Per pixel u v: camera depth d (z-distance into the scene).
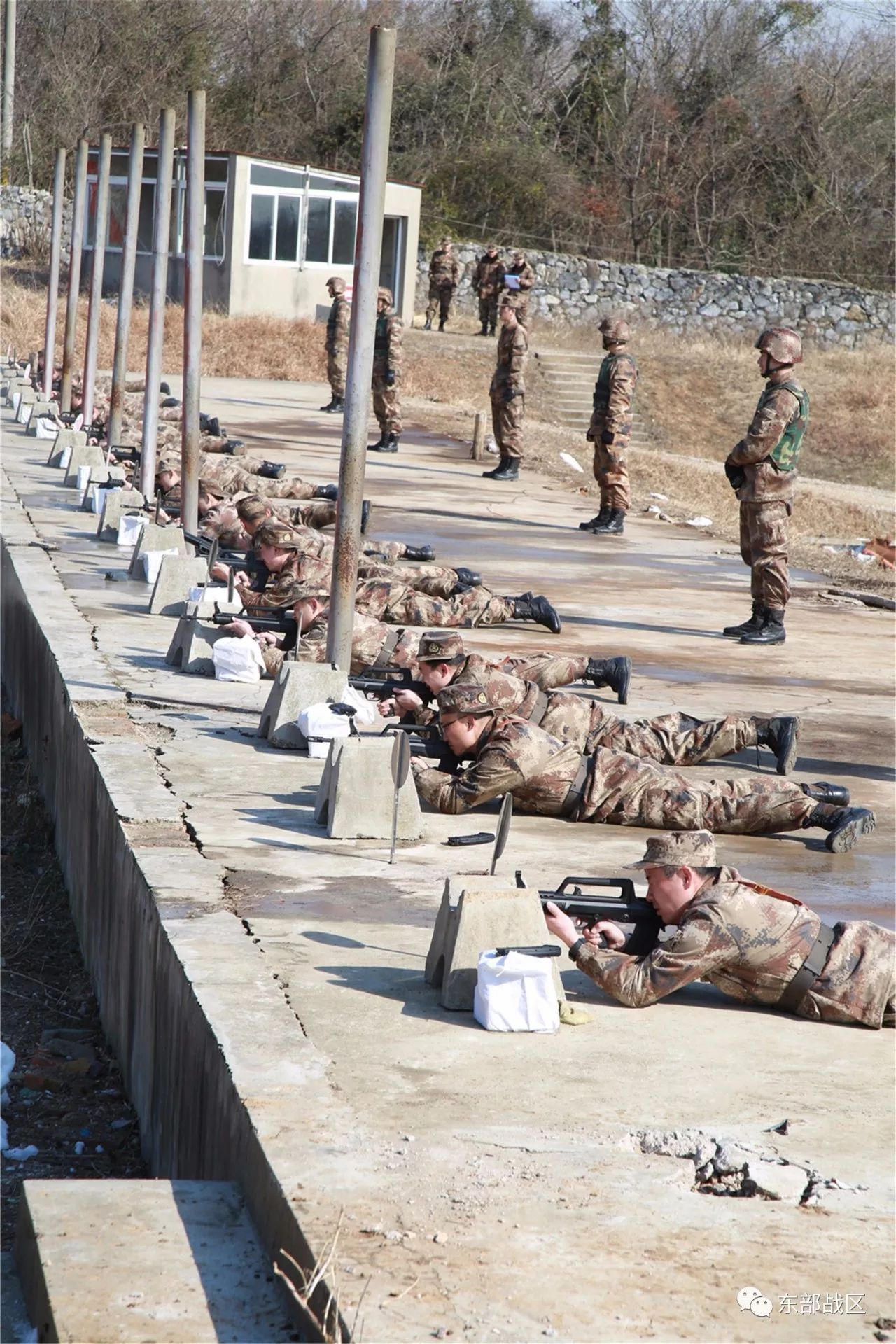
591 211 88.81
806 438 60.19
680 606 21.89
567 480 36.91
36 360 43.50
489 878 7.90
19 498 25.73
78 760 12.73
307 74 89.81
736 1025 7.59
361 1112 6.31
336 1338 4.77
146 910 9.03
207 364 55.44
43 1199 5.87
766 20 96.19
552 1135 6.22
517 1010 7.30
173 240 60.72
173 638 15.67
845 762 13.81
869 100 93.06
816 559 29.09
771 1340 4.87
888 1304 5.10
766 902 7.72
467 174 85.50
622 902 7.95
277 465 27.30
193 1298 5.24
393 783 10.43
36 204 65.31
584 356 62.34
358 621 14.35
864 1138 6.33
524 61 97.62
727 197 91.25
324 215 62.97
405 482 33.53
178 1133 7.75
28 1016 11.20
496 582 22.48
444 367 59.31
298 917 8.75
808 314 71.00
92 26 82.38
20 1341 5.25
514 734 11.10
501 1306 4.96
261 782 11.52
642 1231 5.49
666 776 11.38
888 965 7.64
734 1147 6.16
